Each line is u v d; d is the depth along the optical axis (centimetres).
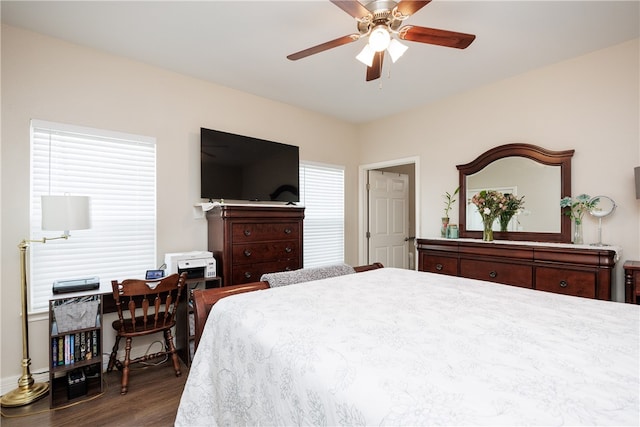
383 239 488
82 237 252
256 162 341
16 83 224
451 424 66
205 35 237
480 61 278
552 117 286
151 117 284
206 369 148
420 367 88
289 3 200
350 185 457
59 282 224
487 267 290
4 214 220
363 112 415
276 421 107
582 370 85
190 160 308
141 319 260
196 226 311
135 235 277
